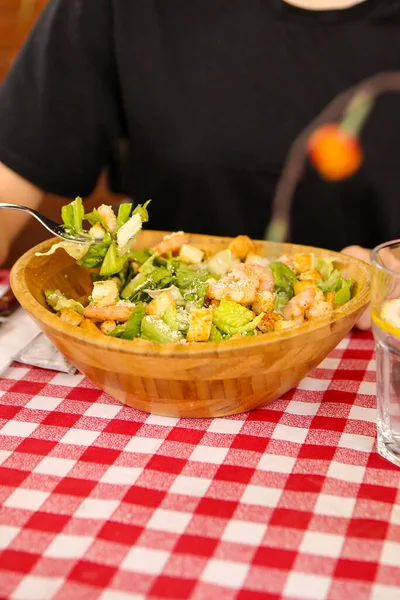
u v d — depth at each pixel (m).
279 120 1.73
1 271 1.51
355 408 1.04
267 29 1.71
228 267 1.19
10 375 1.14
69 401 1.07
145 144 1.83
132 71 1.77
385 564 0.75
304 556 0.77
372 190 1.74
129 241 1.15
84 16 1.74
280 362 0.92
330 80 1.70
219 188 1.81
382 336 0.89
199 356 0.87
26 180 1.74
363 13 1.67
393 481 0.88
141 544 0.78
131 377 0.93
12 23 2.93
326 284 1.15
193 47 1.74
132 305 1.08
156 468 0.91
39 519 0.82
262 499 0.85
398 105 1.69
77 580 0.73
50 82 1.74
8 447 0.96
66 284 1.21
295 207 1.80
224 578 0.74
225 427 1.00
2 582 0.73
